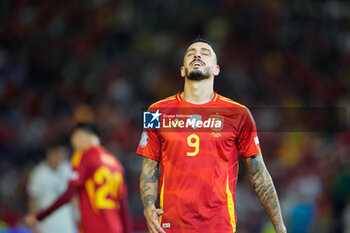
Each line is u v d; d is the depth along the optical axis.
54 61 60.66
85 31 63.53
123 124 50.16
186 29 60.84
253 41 59.22
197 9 62.06
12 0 68.75
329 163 41.38
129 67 58.00
